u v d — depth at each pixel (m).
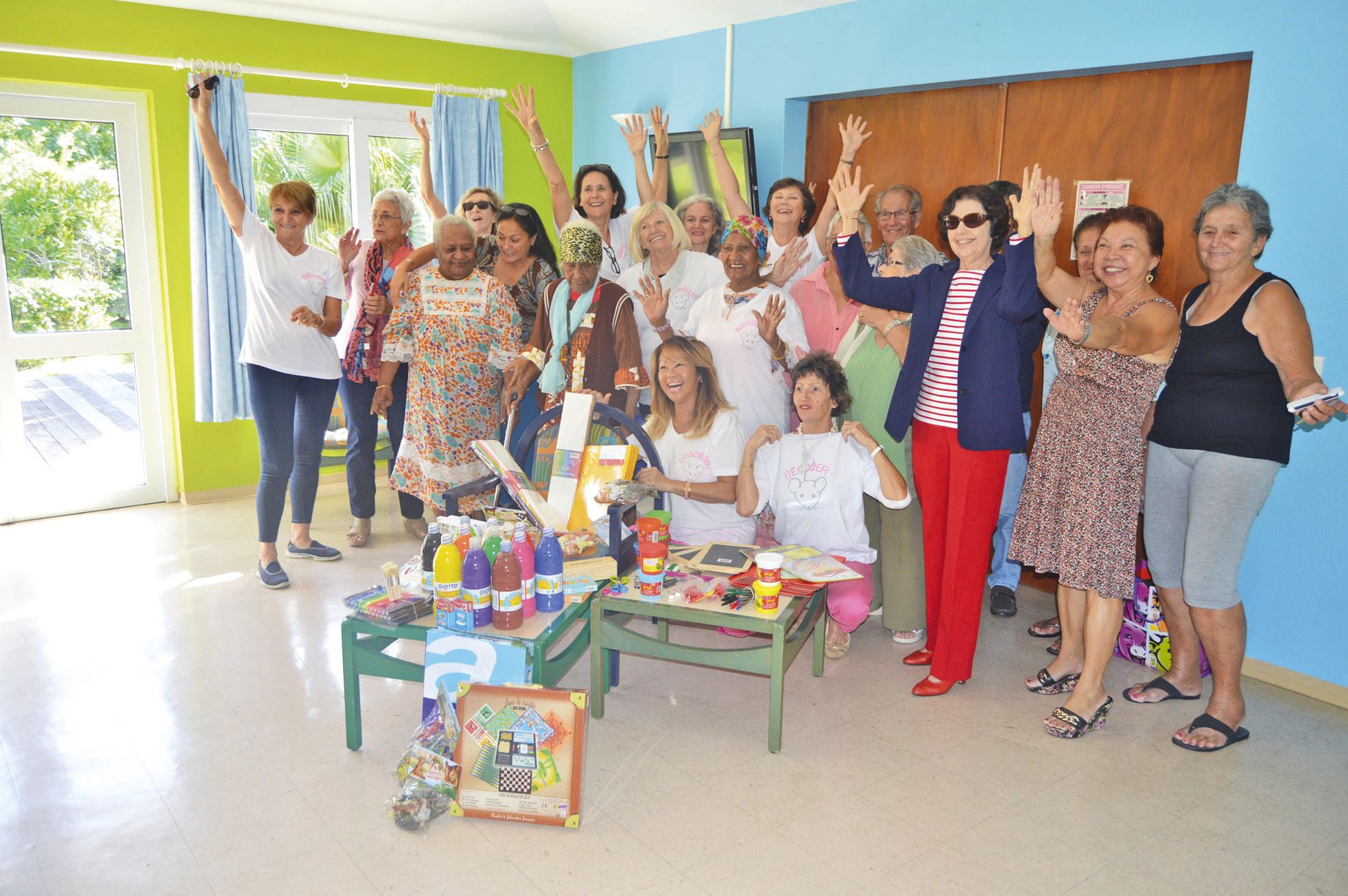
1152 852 2.30
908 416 3.05
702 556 3.06
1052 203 2.68
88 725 2.82
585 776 2.59
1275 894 2.15
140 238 4.84
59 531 4.63
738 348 3.52
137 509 5.02
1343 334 2.89
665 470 3.37
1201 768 2.68
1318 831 2.40
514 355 3.80
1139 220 2.66
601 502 2.96
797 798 2.50
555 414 3.30
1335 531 3.00
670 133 5.26
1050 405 2.88
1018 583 4.08
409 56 5.32
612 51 5.61
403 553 4.39
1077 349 2.78
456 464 3.87
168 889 2.12
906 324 3.28
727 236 3.52
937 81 3.94
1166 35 3.19
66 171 4.60
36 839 2.29
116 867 2.19
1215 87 3.27
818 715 2.96
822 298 3.67
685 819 2.40
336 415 5.36
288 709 2.94
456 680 2.46
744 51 4.75
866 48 4.18
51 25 4.32
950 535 3.01
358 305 4.49
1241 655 2.79
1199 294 2.79
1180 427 2.74
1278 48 2.92
